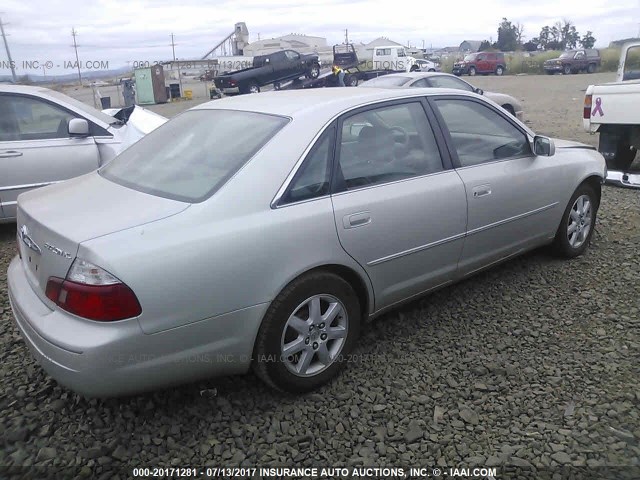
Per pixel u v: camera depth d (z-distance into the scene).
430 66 36.34
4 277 4.72
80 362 2.40
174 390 3.09
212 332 2.67
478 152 3.96
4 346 3.55
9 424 2.80
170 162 3.22
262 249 2.75
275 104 3.42
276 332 2.85
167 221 2.62
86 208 2.84
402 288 3.50
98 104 19.86
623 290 4.26
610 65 40.44
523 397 3.03
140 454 2.64
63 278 2.53
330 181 3.10
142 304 2.44
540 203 4.32
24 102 5.80
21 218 3.09
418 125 3.65
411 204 3.39
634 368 3.27
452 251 3.72
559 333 3.68
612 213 6.16
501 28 93.19
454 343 3.59
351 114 3.30
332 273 3.09
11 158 5.59
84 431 2.78
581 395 3.03
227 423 2.85
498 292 4.29
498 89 26.44
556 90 24.94
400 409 2.95
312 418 2.89
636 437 2.70
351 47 30.56
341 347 3.17
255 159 2.91
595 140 10.73
